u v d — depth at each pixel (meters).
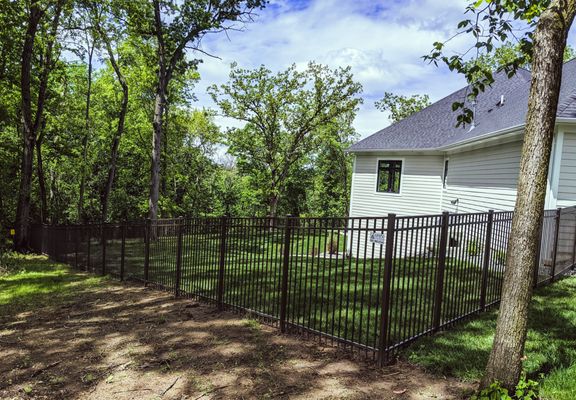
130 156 30.52
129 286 8.17
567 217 7.75
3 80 17.17
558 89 2.90
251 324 5.29
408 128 18.94
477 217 5.35
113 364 4.15
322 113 23.69
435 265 4.77
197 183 34.44
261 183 25.80
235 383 3.65
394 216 3.91
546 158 2.94
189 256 6.89
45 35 16.44
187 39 17.22
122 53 21.58
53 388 3.67
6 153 18.05
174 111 28.02
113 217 31.48
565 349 4.11
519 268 3.02
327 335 4.55
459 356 3.99
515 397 3.04
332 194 39.66
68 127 21.42
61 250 12.67
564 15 2.80
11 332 5.31
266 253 5.45
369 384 3.55
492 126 11.55
